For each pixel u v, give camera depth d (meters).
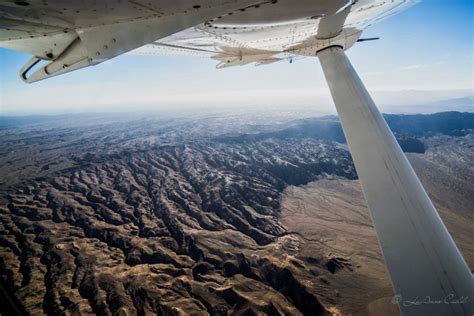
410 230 4.55
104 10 4.04
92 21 4.49
